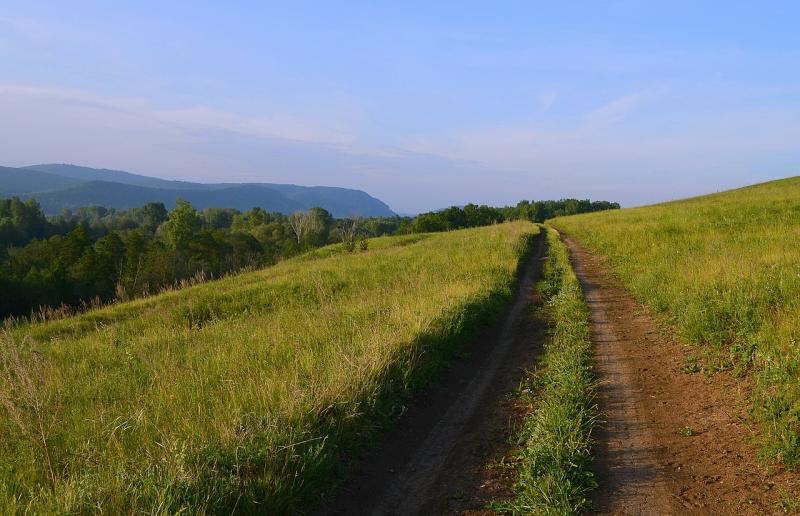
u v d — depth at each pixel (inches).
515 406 255.0
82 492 146.6
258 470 170.4
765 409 201.5
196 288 893.8
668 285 450.6
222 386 253.9
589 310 459.8
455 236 1514.5
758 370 243.9
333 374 244.7
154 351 378.6
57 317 689.6
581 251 951.0
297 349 317.1
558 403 231.6
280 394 222.1
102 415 219.8
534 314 466.3
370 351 277.3
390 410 242.5
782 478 164.7
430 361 303.7
